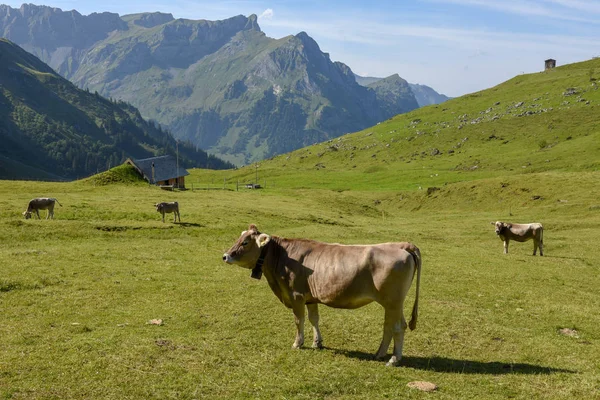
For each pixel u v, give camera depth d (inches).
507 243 1510.8
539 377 481.4
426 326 659.4
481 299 845.8
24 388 419.5
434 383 459.2
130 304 718.5
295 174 5935.0
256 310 697.6
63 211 1785.2
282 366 489.7
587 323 721.0
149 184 3164.4
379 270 485.4
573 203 2534.5
